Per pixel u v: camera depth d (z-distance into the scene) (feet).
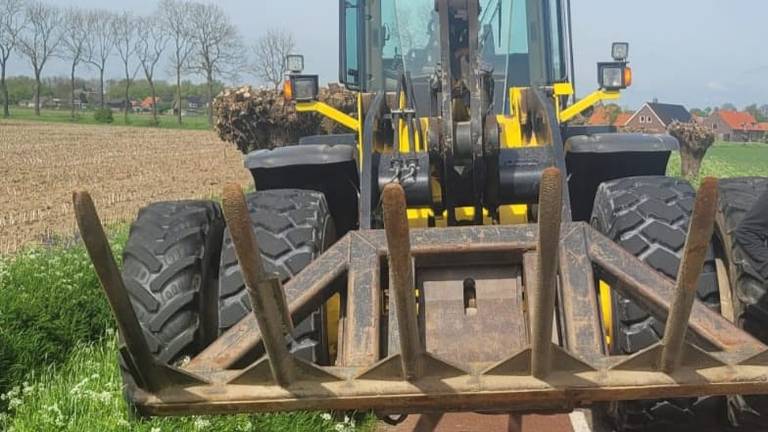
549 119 14.52
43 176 88.38
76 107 358.64
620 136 15.89
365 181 13.98
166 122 262.47
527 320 11.53
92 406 15.83
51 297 22.29
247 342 10.78
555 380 9.64
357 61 19.15
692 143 81.56
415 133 15.29
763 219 12.28
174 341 12.28
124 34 288.51
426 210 15.47
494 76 18.54
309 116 55.26
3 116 274.16
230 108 55.57
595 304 11.05
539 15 18.51
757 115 327.88
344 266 11.69
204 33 250.16
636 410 13.17
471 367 9.96
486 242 11.85
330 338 14.06
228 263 12.85
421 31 18.58
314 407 9.84
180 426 14.93
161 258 12.80
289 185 16.87
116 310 9.14
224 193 8.27
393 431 17.13
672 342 9.35
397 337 11.24
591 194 17.35
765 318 12.16
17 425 15.20
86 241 8.57
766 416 12.48
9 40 282.36
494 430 17.15
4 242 44.96
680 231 12.64
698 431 13.19
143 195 70.44
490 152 14.19
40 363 19.67
